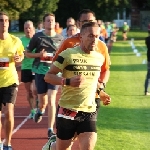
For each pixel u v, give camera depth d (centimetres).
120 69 2747
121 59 3431
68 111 694
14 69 942
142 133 1138
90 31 674
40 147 1000
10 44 939
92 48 682
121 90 1888
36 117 1141
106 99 754
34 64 1100
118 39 6419
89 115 698
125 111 1431
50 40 1098
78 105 693
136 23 9106
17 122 1269
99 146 1002
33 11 6091
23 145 1016
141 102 1602
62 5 7394
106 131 1152
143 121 1284
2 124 1180
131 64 3055
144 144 1027
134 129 1180
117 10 7644
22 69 1340
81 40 694
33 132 1142
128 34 7181
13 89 930
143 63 3109
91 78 697
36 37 1098
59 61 691
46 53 1080
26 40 1364
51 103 1048
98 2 7375
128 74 2484
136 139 1073
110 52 4128
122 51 4253
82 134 695
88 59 694
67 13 7425
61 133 705
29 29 1357
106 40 4266
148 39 1695
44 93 1102
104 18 7525
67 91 696
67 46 788
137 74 2484
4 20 934
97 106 786
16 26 6869
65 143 713
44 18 1107
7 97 926
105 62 788
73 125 698
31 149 981
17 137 1089
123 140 1062
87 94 695
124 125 1225
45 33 1103
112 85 2041
